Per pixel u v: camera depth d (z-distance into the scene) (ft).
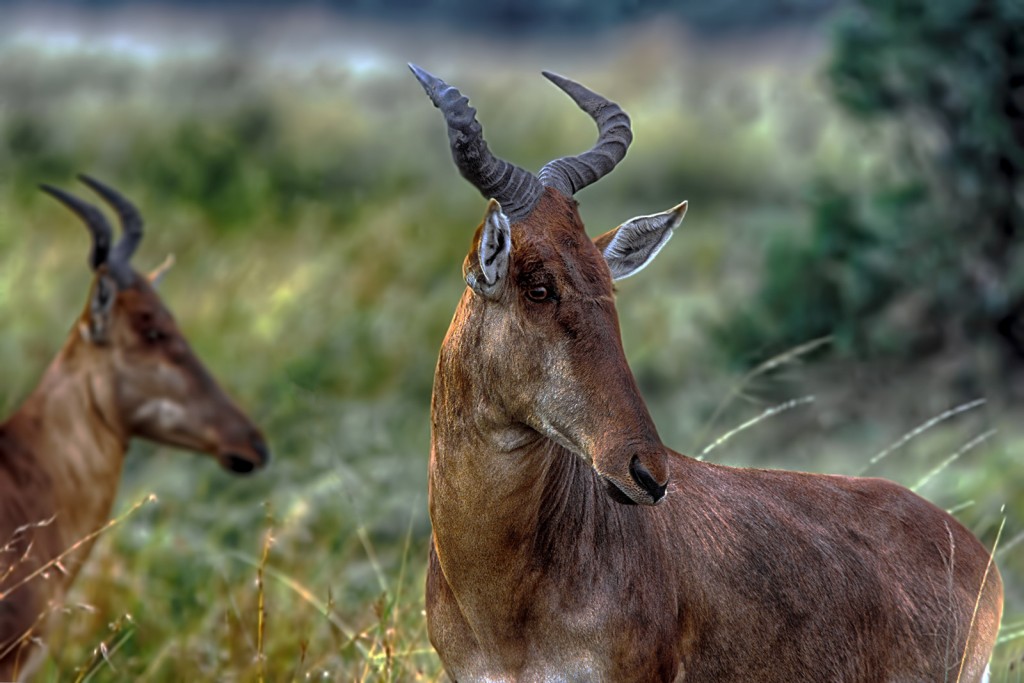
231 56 212.02
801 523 40.19
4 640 51.34
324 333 96.68
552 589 36.58
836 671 39.60
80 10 341.62
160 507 70.59
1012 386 82.48
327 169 157.07
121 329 58.59
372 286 108.88
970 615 41.52
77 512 56.90
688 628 38.40
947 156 86.53
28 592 52.44
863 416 81.56
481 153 34.96
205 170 137.49
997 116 83.97
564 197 36.17
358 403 84.53
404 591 60.13
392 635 49.65
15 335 88.28
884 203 85.81
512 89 209.15
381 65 285.84
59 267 103.76
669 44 234.17
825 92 92.27
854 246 85.30
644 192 166.40
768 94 184.65
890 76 86.89
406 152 168.55
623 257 38.24
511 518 36.27
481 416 35.78
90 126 162.30
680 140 174.60
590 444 33.88
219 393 60.80
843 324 83.82
